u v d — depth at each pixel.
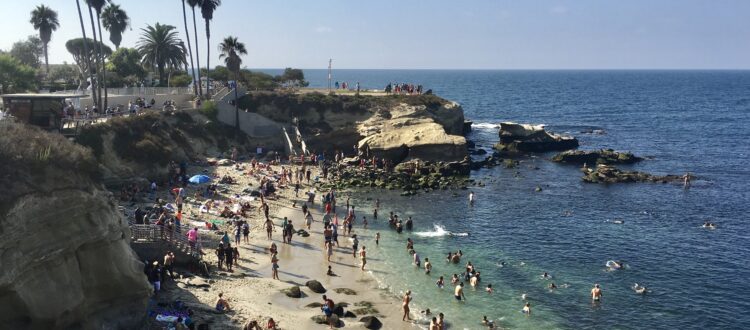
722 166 87.25
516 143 97.19
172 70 112.31
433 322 32.34
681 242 51.22
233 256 41.22
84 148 28.05
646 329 34.53
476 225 55.22
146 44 97.25
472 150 96.94
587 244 50.19
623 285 41.03
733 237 52.91
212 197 57.47
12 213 22.23
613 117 163.25
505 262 45.16
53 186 24.27
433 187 70.19
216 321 30.98
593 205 63.66
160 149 62.38
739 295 39.72
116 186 55.09
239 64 83.25
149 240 37.16
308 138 85.38
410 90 106.94
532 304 37.41
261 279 38.88
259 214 54.66
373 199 64.00
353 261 44.09
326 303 34.59
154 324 29.22
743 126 139.75
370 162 78.94
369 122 88.81
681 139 116.75
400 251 46.97
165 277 34.78
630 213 60.56
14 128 25.75
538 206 62.81
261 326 31.23
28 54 131.25
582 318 35.69
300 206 59.03
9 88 72.19
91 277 25.83
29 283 22.84
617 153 90.69
